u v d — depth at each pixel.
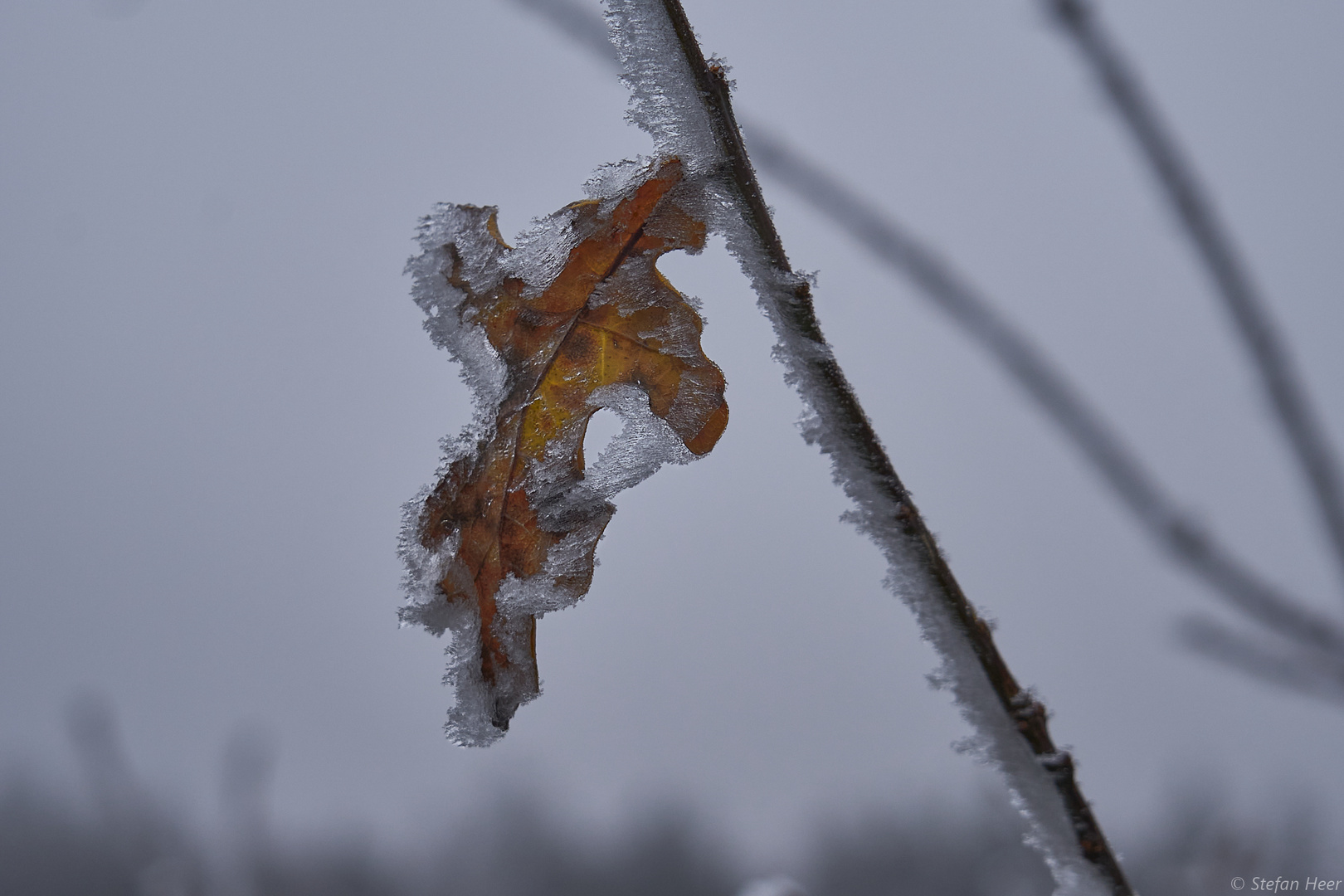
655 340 0.39
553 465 0.39
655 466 0.39
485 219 0.39
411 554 0.39
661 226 0.38
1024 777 0.37
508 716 0.39
